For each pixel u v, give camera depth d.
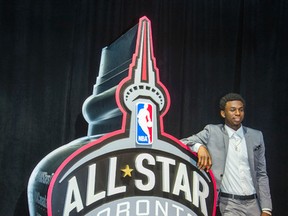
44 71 2.96
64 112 2.96
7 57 2.91
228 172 2.33
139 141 2.11
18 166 2.85
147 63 2.20
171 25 3.28
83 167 2.00
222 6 3.43
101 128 2.47
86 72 3.03
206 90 3.31
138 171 2.09
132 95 2.13
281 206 3.39
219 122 3.30
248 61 3.43
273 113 3.44
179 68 3.26
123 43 2.49
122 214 2.03
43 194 2.09
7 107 2.87
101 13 3.10
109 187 2.03
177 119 3.22
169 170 2.15
